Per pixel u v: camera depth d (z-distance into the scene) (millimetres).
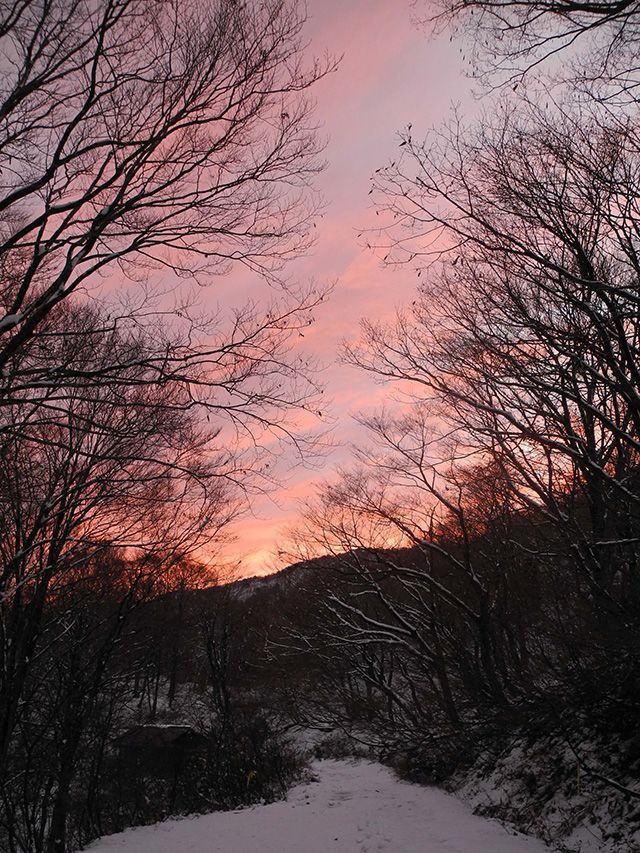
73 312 9250
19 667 11000
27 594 11836
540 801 8758
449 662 15281
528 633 11812
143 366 7832
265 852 9438
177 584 18562
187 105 6918
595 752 8539
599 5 5496
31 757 12609
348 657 20562
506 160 8820
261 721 20547
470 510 16297
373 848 8547
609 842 6758
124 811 17297
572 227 9078
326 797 14062
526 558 12594
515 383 10266
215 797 16969
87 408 9938
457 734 13617
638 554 9594
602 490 9711
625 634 8141
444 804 11094
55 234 6840
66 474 10828
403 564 19250
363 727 20984
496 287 9969
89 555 12195
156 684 24922
